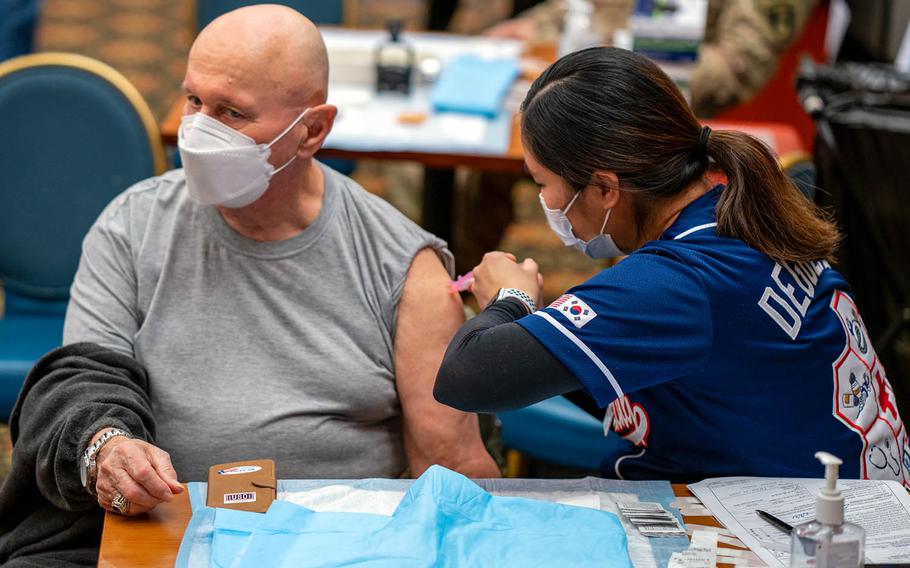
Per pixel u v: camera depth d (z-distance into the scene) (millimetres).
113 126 3379
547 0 5262
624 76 1879
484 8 7645
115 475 1836
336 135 3656
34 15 4820
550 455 2961
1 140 3346
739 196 1894
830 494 1536
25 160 3361
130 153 3393
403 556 1633
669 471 2051
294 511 1762
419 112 3928
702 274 1857
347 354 2281
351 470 2305
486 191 4562
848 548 1538
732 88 4379
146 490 1814
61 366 2170
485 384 1836
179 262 2273
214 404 2240
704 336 1854
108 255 2295
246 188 2168
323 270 2287
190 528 1764
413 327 2299
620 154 1868
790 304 1920
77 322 2262
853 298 2070
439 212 4266
